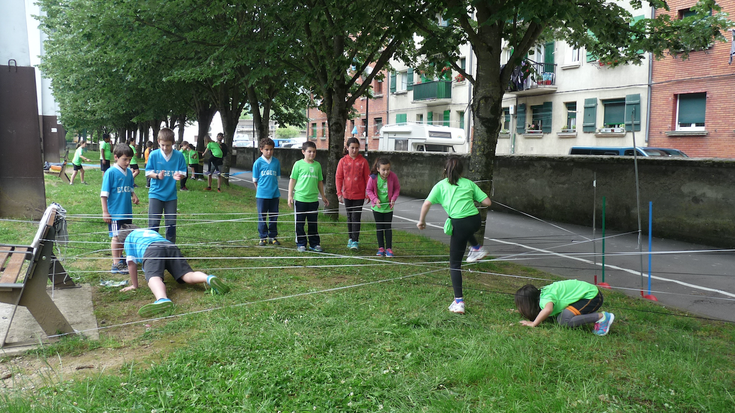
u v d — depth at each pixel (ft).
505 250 30.42
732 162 32.48
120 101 67.77
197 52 46.24
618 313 17.46
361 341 13.57
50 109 102.32
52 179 65.21
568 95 83.92
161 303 15.83
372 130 131.54
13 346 13.32
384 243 26.37
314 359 12.32
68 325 14.07
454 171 17.15
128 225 19.19
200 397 10.43
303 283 19.85
